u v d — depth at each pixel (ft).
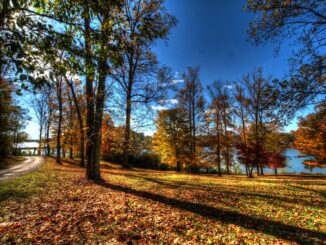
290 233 17.81
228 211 23.68
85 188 32.63
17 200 24.85
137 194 29.96
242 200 28.71
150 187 35.65
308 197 31.04
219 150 80.64
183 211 23.15
